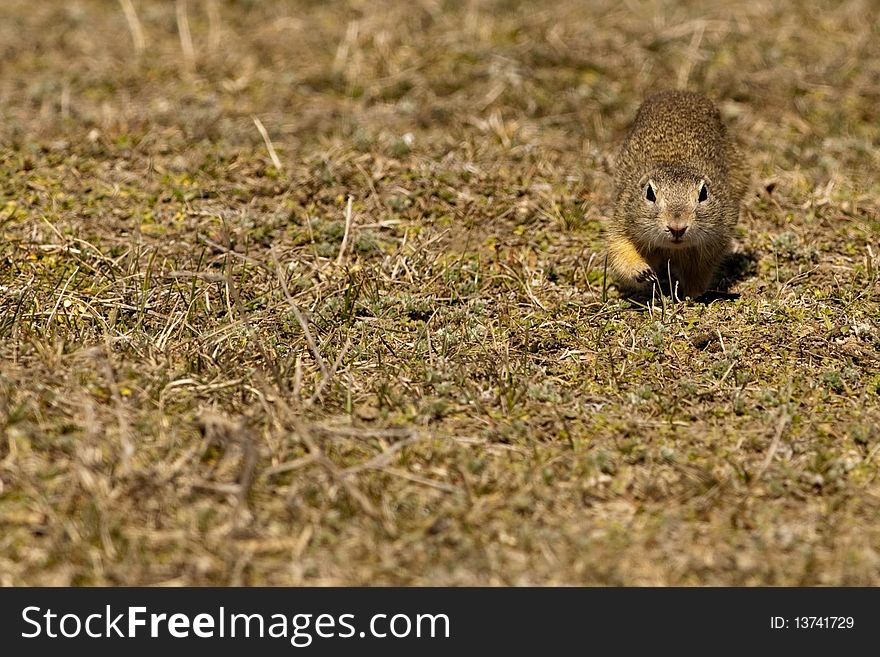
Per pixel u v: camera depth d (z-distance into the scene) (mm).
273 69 38188
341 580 16891
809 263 26750
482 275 25891
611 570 17016
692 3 43125
